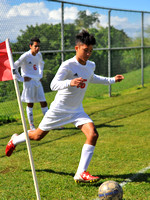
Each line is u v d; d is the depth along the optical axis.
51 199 3.23
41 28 8.45
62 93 3.66
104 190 2.90
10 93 8.03
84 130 3.62
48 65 9.09
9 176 3.92
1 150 5.11
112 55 11.48
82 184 3.58
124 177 3.76
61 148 5.07
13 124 7.18
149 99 10.05
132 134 5.89
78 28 9.71
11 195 3.36
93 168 4.09
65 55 9.63
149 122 6.91
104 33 10.70
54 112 3.73
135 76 13.03
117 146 5.10
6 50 3.21
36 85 6.25
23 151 4.97
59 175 3.89
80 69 3.59
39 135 3.92
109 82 4.00
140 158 4.46
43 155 4.71
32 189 3.50
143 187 3.45
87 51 3.46
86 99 10.46
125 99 10.20
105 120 7.20
